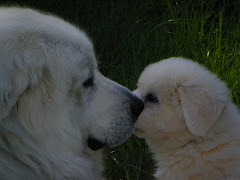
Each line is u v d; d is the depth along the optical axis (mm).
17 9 4121
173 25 7871
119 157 6102
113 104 4238
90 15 8438
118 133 4285
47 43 3770
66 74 3828
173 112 4840
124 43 7578
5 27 3617
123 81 6867
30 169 3609
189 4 8102
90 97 4168
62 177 3801
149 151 5777
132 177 5879
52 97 3699
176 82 4820
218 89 4715
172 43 7285
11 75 3395
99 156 4477
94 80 4223
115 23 8180
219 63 6676
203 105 4520
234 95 6340
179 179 4898
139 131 5109
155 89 4922
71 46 3945
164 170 5082
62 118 3777
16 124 3523
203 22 7617
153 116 4930
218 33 7473
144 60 7195
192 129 4492
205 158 4711
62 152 3809
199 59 7000
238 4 7887
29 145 3584
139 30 7992
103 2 8703
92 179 4145
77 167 3916
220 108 4555
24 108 3533
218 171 4625
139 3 8758
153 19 8273
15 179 3498
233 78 6449
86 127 4145
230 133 4742
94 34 8062
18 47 3525
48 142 3693
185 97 4625
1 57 3398
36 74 3551
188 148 4820
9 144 3488
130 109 4348
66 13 8367
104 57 7664
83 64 4012
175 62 5188
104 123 4207
